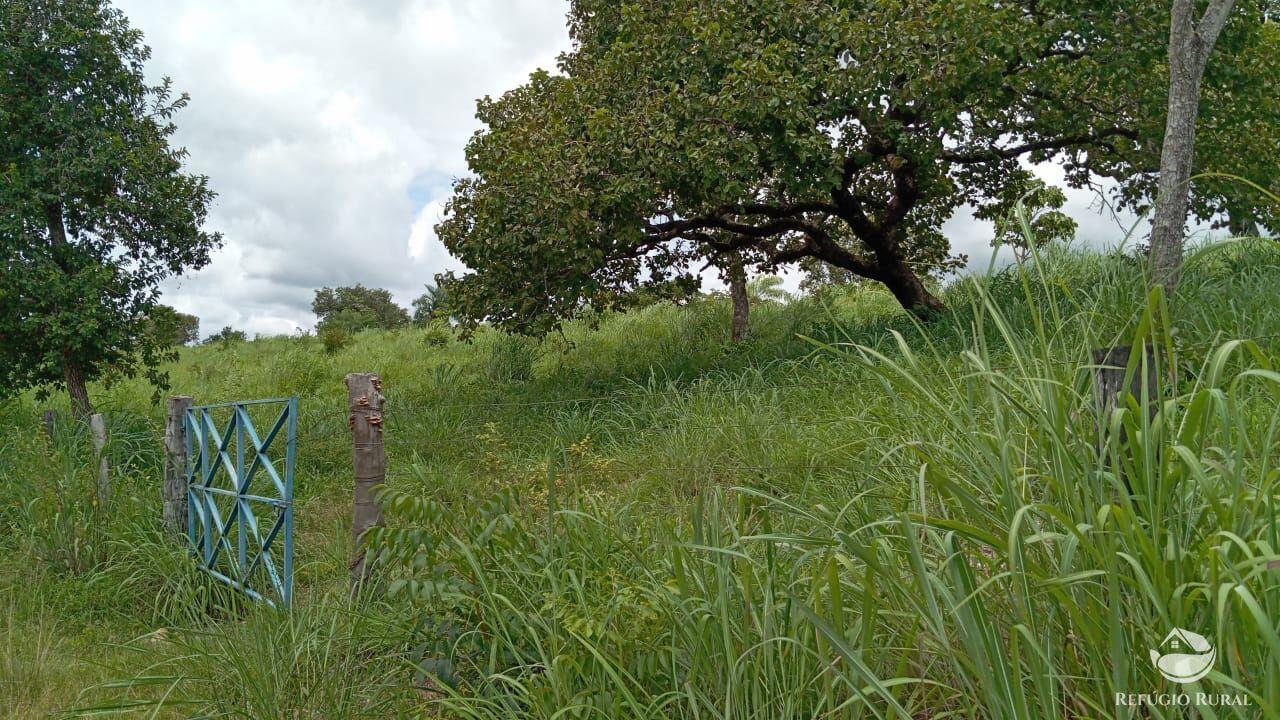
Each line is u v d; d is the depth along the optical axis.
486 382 13.13
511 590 3.54
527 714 2.98
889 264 12.86
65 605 5.16
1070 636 2.24
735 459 6.64
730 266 14.21
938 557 2.73
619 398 9.95
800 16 10.68
